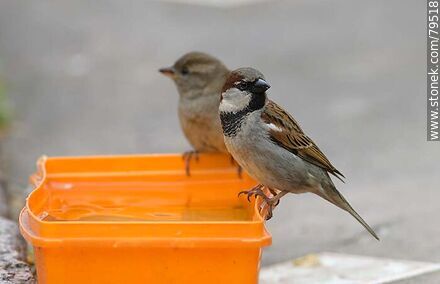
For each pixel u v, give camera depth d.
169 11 23.12
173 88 17.91
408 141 14.47
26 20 22.38
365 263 9.77
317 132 14.93
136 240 6.61
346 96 16.88
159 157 9.47
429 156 13.76
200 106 10.05
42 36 21.05
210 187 9.48
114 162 9.35
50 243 6.58
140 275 6.75
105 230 6.62
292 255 10.16
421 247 10.22
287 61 18.94
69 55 19.78
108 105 16.80
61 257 6.71
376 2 23.31
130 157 9.39
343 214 11.58
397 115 15.76
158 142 14.70
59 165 9.22
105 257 6.72
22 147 14.42
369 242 10.49
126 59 19.52
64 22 22.22
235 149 8.12
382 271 9.45
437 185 12.46
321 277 9.34
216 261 6.73
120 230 6.62
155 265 6.74
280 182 8.17
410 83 17.45
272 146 8.00
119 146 14.49
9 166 13.43
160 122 15.82
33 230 6.81
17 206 11.37
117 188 9.32
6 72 18.53
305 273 9.51
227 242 6.60
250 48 19.88
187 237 6.62
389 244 10.38
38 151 14.24
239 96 8.00
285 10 23.03
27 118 15.99
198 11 23.12
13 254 8.41
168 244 6.60
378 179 12.80
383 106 16.23
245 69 8.03
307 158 8.22
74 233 6.62
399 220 11.17
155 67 18.97
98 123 15.76
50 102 16.89
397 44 19.88
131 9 23.41
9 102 16.81
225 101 8.09
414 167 13.28
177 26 21.81
